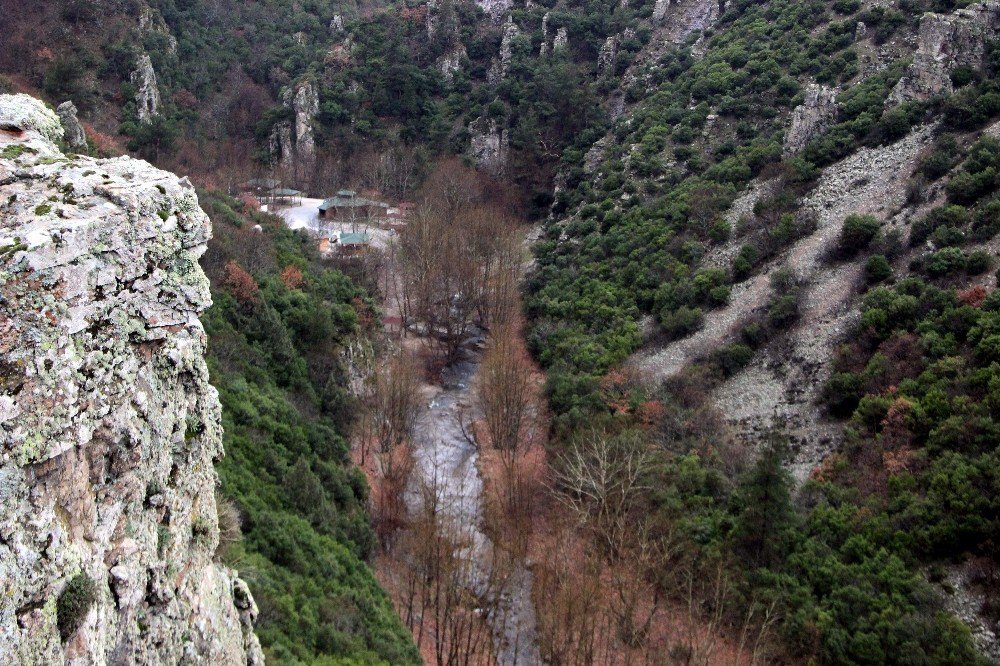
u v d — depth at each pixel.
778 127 62.56
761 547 33.94
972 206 42.94
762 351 46.00
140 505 10.54
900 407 35.31
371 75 102.62
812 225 51.22
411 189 90.31
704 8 86.75
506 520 41.28
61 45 81.69
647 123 72.81
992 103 47.03
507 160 89.12
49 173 10.70
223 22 109.50
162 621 10.84
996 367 33.62
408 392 49.56
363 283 65.25
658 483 38.91
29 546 8.34
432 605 34.09
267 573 24.00
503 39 101.56
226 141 92.06
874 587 30.31
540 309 62.59
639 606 34.06
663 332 51.88
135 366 10.65
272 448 32.84
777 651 30.25
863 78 59.97
